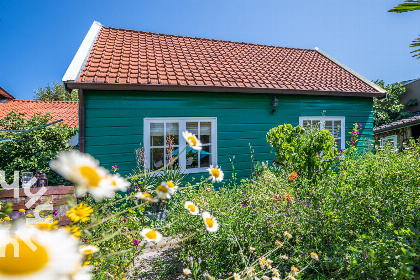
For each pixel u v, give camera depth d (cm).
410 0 217
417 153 527
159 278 298
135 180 492
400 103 1504
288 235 265
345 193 347
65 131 770
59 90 2628
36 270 40
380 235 256
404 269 176
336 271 239
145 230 158
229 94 666
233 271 268
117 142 566
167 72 640
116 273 244
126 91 573
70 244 47
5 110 1188
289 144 550
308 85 755
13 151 665
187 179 616
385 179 390
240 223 309
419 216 271
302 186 430
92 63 612
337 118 797
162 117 602
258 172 600
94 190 61
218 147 655
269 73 793
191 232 328
